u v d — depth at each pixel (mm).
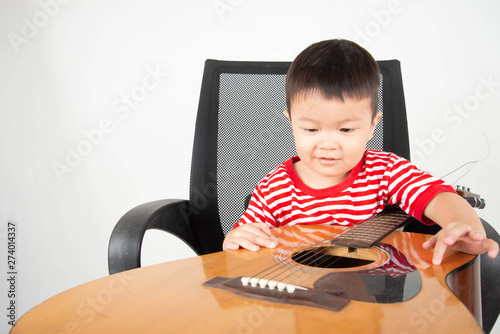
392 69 1199
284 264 765
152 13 2012
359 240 860
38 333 513
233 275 704
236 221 1236
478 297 788
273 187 1170
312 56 982
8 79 2109
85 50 2064
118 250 882
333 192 1129
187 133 2059
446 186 1003
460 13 1759
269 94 1256
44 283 2227
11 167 2150
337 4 1867
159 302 592
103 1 2027
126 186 2146
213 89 1266
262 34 1949
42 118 2123
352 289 626
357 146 968
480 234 742
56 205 2180
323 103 926
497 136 1785
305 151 988
